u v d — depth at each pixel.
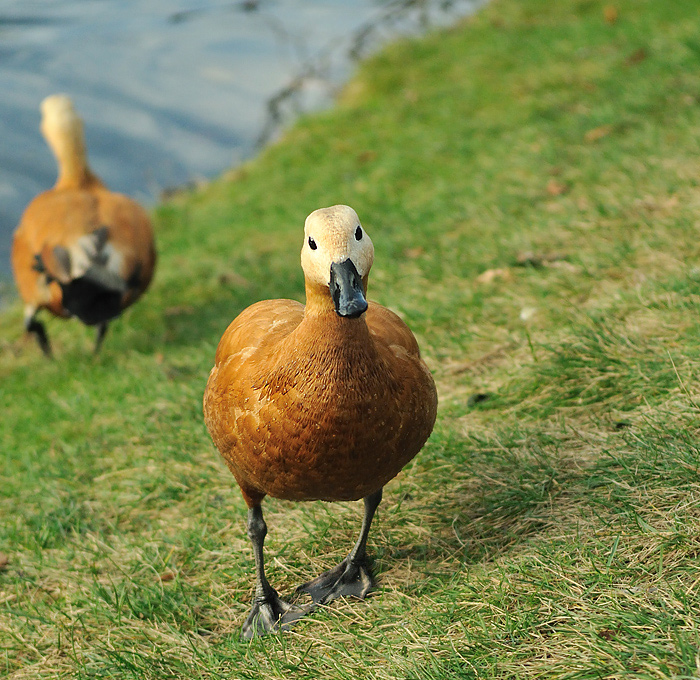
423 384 4.78
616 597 4.31
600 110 11.73
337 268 4.17
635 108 11.38
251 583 5.70
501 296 8.22
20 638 5.61
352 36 21.19
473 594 4.70
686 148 9.58
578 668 3.91
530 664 4.10
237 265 11.97
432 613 4.68
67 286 9.55
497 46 16.70
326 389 4.37
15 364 11.24
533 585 4.59
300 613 5.29
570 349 6.70
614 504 5.07
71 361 10.44
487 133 13.03
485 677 4.12
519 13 18.20
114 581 6.02
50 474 7.50
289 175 14.77
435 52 17.92
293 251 11.95
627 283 7.48
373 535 5.79
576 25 16.19
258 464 4.66
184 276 12.28
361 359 4.41
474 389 7.04
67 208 10.00
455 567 5.23
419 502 6.02
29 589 6.16
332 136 15.77
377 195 12.40
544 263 8.43
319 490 4.70
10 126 18.20
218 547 6.11
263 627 5.21
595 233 8.55
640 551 4.59
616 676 3.81
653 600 4.20
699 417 5.51
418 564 5.40
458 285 8.76
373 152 14.20
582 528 4.98
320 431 4.42
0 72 20.47
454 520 5.54
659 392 5.99
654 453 5.28
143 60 21.03
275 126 17.95
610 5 16.86
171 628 5.32
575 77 13.83
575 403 6.32
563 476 5.57
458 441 6.38
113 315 9.89
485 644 4.32
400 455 4.70
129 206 10.38
